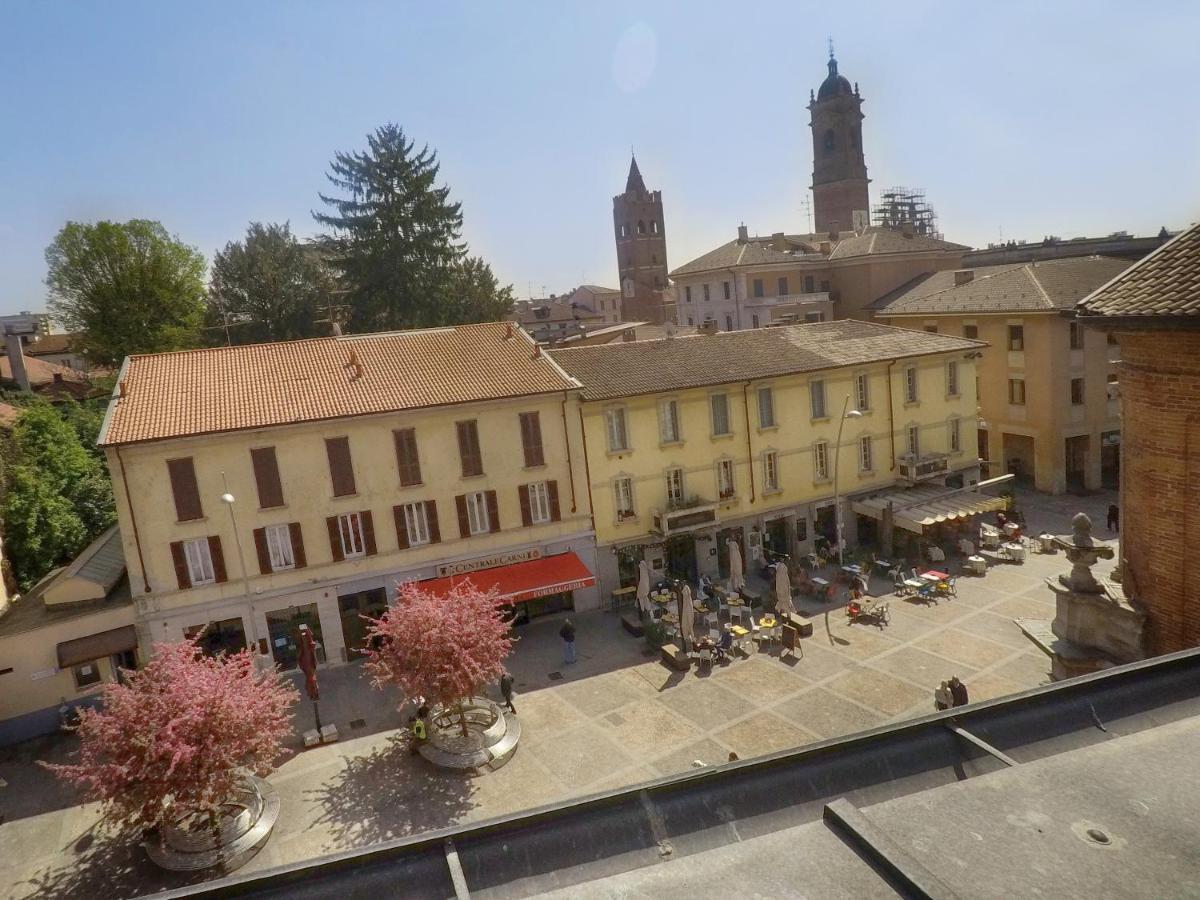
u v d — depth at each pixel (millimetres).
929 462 41969
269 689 21516
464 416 33062
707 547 38062
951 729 5875
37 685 28891
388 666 23906
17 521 36656
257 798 22750
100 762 23906
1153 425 12609
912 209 114062
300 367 34438
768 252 74938
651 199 124438
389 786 23484
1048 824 4309
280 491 30641
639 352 39625
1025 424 49188
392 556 32469
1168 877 3832
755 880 3984
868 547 41438
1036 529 42312
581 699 27953
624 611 35344
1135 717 6082
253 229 77375
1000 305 49312
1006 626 31000
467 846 4891
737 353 40531
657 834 5031
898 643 30250
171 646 21344
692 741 24703
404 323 65000
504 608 34219
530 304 133375
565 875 4750
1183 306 11133
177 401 30953
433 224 66312
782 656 29859
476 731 25484
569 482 35000
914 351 42094
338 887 4633
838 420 40594
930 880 3770
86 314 66688
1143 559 13133
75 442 43625
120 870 20703
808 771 5477
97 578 31234
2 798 24828
